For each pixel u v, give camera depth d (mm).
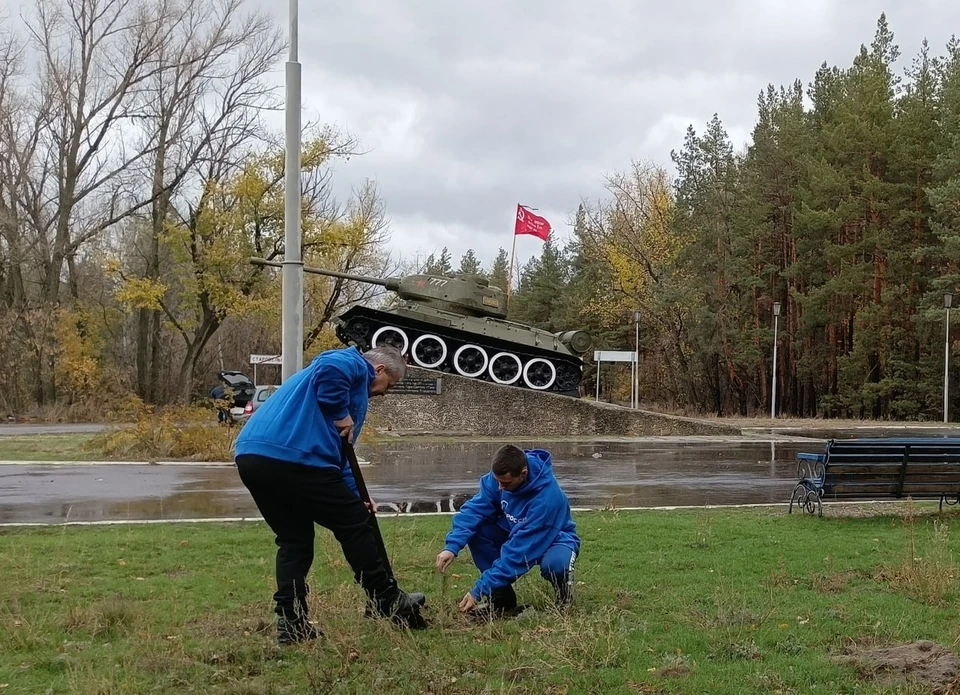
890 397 45750
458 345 28594
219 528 9547
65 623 5719
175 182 39312
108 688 4422
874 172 45750
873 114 44812
